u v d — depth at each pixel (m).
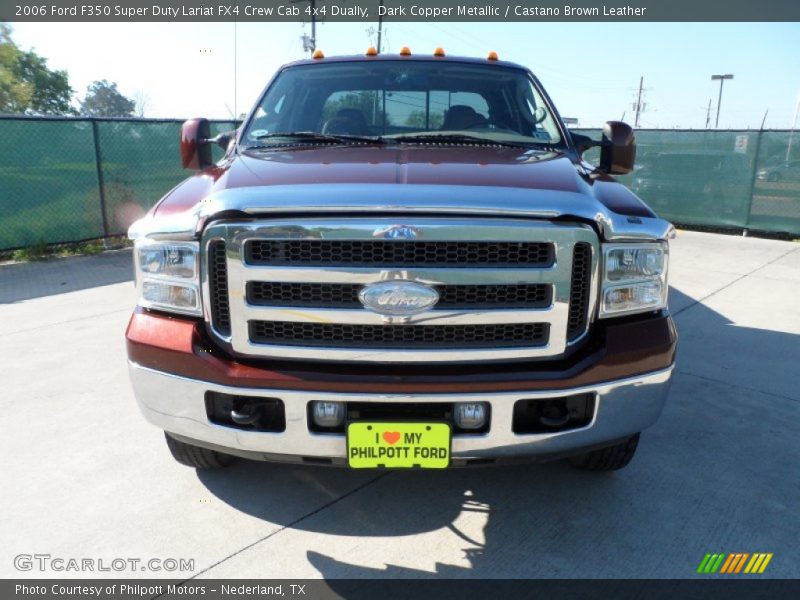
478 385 2.15
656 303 2.41
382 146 2.99
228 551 2.45
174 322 2.32
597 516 2.69
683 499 2.82
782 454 3.24
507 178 2.33
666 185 11.33
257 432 2.24
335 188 2.15
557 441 2.27
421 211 2.07
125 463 3.08
